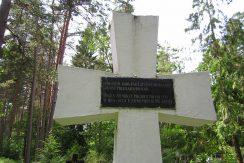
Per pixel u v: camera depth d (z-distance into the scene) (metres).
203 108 6.58
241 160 14.37
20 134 38.56
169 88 6.64
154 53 6.83
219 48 14.47
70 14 21.44
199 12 14.68
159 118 7.02
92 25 21.81
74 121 6.66
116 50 6.75
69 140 28.47
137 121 6.40
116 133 6.49
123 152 6.25
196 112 6.55
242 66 13.75
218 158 20.88
